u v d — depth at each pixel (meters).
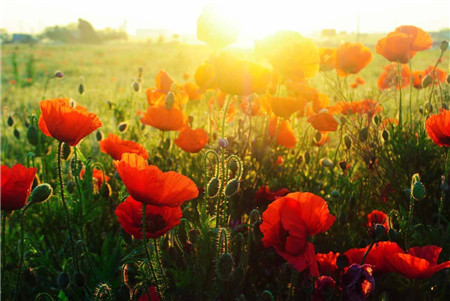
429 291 1.74
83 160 2.35
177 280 1.74
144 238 1.47
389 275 1.77
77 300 1.94
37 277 2.10
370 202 2.61
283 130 2.77
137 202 1.60
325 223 1.58
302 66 2.49
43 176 2.63
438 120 1.91
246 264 1.85
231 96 2.16
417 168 2.52
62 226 2.46
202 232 1.71
